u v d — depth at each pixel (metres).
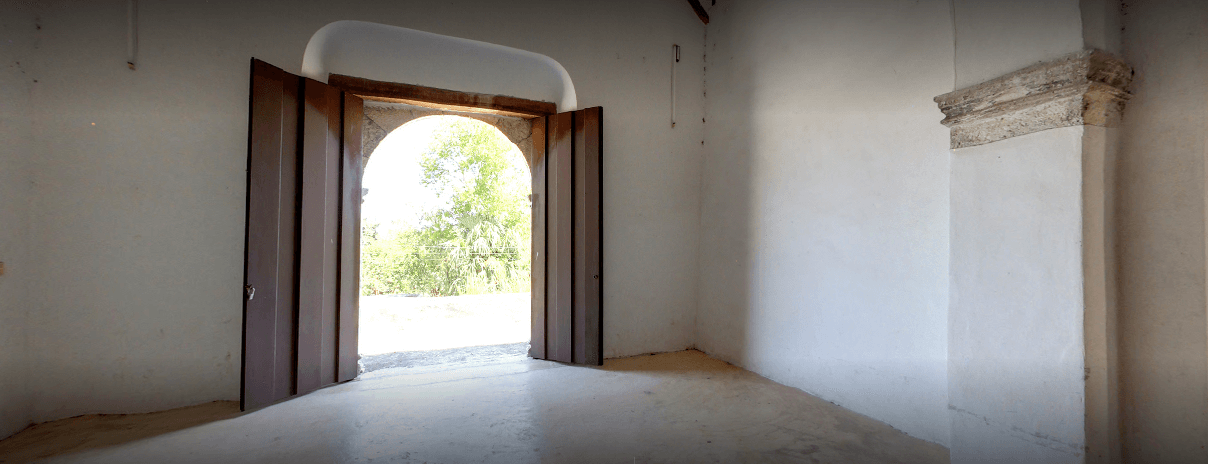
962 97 2.45
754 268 4.20
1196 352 1.97
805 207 3.71
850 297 3.36
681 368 4.29
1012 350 2.25
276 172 3.31
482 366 4.32
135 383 3.14
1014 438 2.24
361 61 3.87
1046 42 2.14
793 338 3.81
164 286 3.19
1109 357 2.08
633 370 4.20
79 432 2.86
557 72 4.50
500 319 6.54
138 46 3.11
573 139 4.34
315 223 3.60
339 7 3.64
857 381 3.30
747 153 4.32
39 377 2.94
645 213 4.66
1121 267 2.15
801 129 3.76
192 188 3.25
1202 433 1.95
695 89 4.90
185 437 2.82
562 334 4.45
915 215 2.94
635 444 2.81
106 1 3.05
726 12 4.64
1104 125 2.09
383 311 6.99
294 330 3.48
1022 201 2.23
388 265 11.24
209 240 3.30
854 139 3.34
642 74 4.66
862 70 3.29
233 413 3.16
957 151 2.51
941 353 2.79
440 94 4.09
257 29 3.41
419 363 4.43
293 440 2.80
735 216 4.45
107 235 3.06
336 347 3.81
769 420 3.17
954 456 2.50
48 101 2.92
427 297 8.18
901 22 3.04
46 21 2.93
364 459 2.60
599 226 4.20
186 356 3.26
